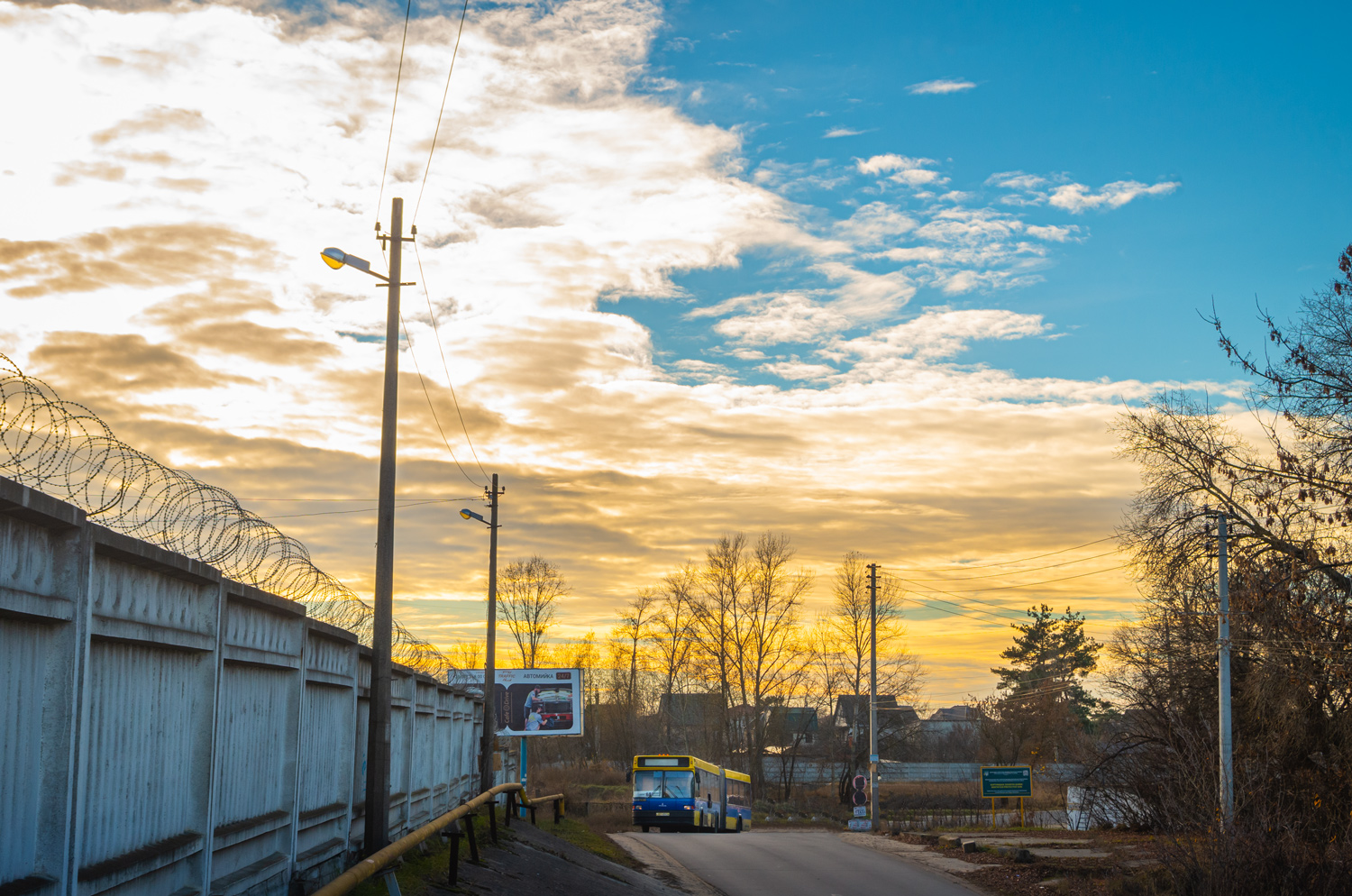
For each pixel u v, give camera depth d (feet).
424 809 65.16
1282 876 55.77
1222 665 74.33
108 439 21.88
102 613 21.39
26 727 18.62
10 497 17.17
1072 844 96.37
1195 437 86.33
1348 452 67.26
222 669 28.40
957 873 82.89
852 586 215.31
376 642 45.52
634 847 99.81
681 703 274.57
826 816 206.28
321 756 39.45
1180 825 67.26
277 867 33.19
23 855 18.45
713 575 219.61
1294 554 70.85
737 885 75.20
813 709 245.04
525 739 145.79
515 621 279.08
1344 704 72.95
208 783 26.89
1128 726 110.93
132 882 22.90
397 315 48.21
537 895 53.21
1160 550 86.84
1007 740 281.33
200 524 28.25
